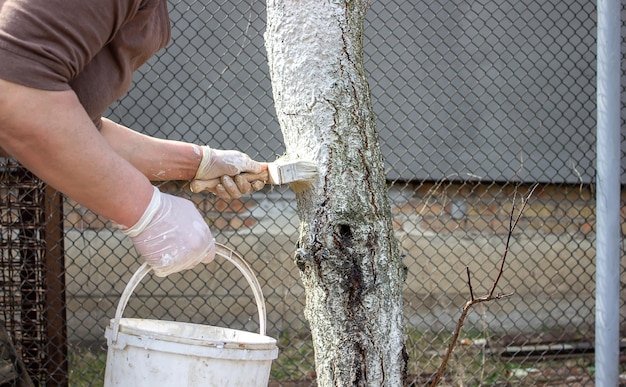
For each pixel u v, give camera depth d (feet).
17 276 11.14
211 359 5.61
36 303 11.14
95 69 5.14
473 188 13.43
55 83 4.25
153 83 12.52
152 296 12.30
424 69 12.94
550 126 14.07
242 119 12.73
